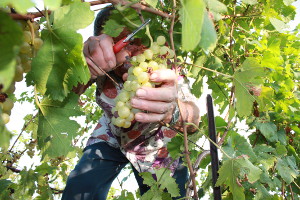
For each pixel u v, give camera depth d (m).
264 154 2.25
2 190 2.07
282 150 2.47
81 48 0.96
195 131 2.00
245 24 2.31
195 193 1.19
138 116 1.23
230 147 1.96
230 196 2.22
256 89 1.54
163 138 2.23
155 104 1.21
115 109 1.31
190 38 0.71
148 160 2.25
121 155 2.40
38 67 1.00
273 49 2.33
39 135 1.21
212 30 0.84
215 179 1.45
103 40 1.45
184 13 0.77
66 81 1.03
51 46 0.98
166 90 1.21
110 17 1.52
